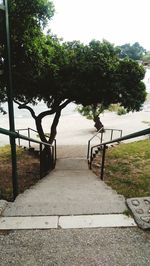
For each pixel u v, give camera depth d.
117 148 11.08
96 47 7.91
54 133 9.76
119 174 6.41
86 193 3.68
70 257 2.19
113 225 2.65
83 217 2.81
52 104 9.36
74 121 25.78
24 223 2.69
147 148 10.42
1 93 7.76
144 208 2.92
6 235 2.49
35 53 6.21
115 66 7.92
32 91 7.97
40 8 5.71
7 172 7.39
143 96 8.88
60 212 2.92
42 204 3.16
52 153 8.85
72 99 8.88
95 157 9.62
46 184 4.65
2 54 5.70
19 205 3.12
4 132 3.06
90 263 2.12
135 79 8.48
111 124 24.23
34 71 6.69
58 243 2.37
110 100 8.46
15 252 2.26
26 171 7.88
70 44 8.27
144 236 2.46
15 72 6.63
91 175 6.39
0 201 3.16
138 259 2.16
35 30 6.10
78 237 2.45
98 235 2.48
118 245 2.34
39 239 2.43
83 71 7.46
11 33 5.70
